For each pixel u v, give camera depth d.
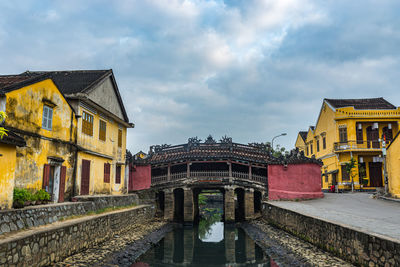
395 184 22.17
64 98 16.05
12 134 10.55
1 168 10.09
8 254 8.09
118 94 23.48
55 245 10.70
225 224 26.80
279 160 27.88
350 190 33.38
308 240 15.28
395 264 8.21
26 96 12.94
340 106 35.97
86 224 13.41
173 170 31.59
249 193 27.70
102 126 20.97
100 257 12.73
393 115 33.22
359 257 10.20
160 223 26.27
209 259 16.41
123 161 25.11
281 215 20.47
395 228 10.85
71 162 16.73
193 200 28.48
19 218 10.21
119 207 21.30
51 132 14.89
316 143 42.06
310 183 26.84
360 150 32.97
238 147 30.03
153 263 14.66
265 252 16.91
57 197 15.24
